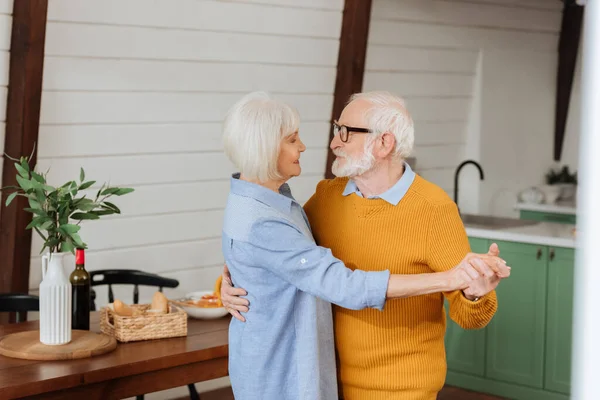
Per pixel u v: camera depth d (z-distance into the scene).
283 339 1.88
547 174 6.74
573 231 4.65
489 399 4.62
